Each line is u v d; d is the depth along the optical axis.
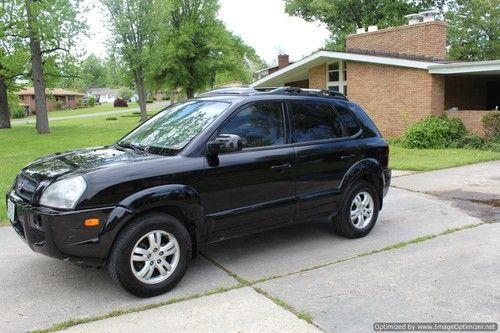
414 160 12.78
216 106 5.06
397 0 36.50
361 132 5.97
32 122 45.56
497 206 7.51
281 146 5.11
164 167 4.28
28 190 4.21
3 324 3.74
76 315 3.88
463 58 35.38
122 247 4.01
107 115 50.25
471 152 14.12
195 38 37.66
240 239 5.90
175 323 3.71
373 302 4.04
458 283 4.41
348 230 5.77
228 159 4.67
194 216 4.45
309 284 4.44
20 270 4.90
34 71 25.33
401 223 6.59
